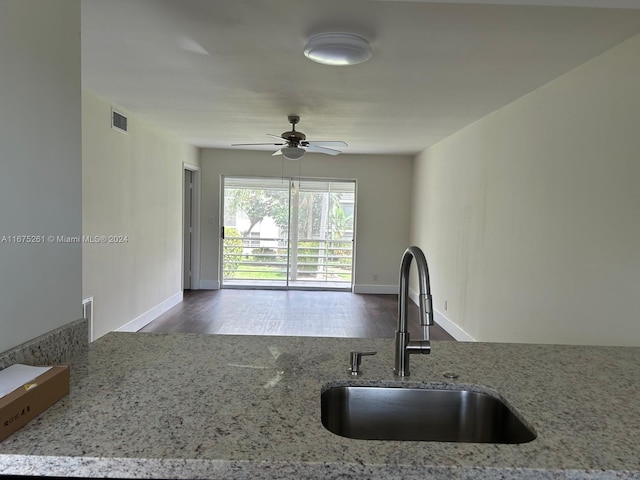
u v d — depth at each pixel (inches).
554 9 74.1
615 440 34.5
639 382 47.5
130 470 30.1
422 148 241.8
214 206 276.2
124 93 136.6
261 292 275.7
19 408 33.2
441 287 208.8
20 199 43.9
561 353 57.9
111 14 80.1
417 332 195.5
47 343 47.4
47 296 48.6
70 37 52.1
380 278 284.2
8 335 42.6
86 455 30.3
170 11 78.8
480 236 160.7
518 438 39.8
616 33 82.9
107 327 155.0
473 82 116.2
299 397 41.0
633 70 84.0
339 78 115.8
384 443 33.1
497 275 145.3
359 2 73.9
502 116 143.3
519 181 130.5
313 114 160.6
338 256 290.2
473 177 169.3
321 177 278.8
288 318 213.2
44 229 47.9
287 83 121.7
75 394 40.2
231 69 110.6
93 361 49.9
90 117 137.9
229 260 285.7
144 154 183.8
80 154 54.7
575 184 102.2
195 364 49.5
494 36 86.3
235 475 30.2
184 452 30.9
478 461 31.1
